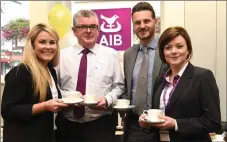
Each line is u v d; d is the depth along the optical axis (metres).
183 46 1.54
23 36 3.65
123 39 3.19
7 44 3.64
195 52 3.32
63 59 2.05
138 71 2.08
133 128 2.04
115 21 3.20
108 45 3.23
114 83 2.10
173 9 3.36
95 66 2.03
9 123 1.61
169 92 1.62
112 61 2.10
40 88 1.62
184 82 1.54
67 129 1.98
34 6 3.72
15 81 1.58
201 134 1.53
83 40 2.02
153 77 1.98
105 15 3.23
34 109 1.57
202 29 3.30
